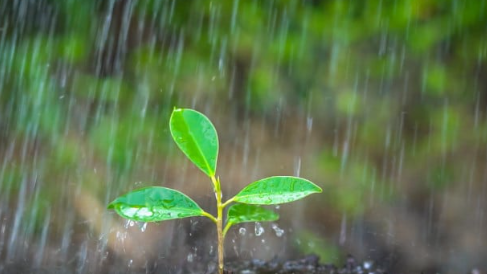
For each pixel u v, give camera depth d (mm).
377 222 1480
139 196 777
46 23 1798
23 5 1763
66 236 1125
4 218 1281
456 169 1798
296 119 2008
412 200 1662
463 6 1826
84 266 1002
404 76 1968
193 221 1056
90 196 1454
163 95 1896
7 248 1066
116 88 1840
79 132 1703
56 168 1567
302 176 1785
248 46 1996
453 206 1626
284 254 1051
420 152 1867
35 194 1425
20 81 1714
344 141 1929
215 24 1996
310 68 2006
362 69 1980
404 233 1418
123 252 1010
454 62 1938
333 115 1996
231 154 1896
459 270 1172
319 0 1975
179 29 1978
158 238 1020
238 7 1979
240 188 1709
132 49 1922
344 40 1949
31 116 1685
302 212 1488
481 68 1918
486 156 1823
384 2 1893
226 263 975
